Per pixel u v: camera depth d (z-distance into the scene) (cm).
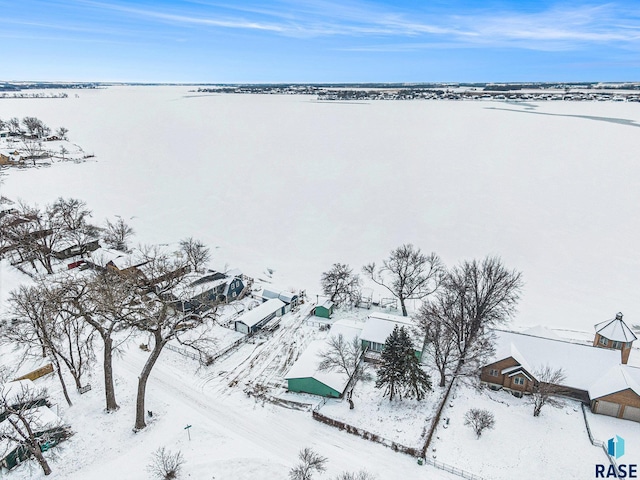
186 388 3903
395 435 3381
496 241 7825
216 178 12112
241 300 5819
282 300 5581
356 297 5678
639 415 3488
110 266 5919
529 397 3875
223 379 4081
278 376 4153
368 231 8525
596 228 8212
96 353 4344
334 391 3806
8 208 7944
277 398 3831
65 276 5884
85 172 12462
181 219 9112
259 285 6400
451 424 3528
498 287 4572
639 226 8238
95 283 4012
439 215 9144
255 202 10219
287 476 2897
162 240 7938
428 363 4441
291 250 7775
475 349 4191
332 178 11994
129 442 3184
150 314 3947
